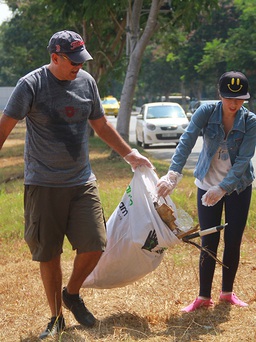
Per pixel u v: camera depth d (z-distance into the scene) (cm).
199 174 588
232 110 562
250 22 4544
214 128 576
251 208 954
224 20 5825
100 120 555
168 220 549
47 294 551
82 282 547
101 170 1692
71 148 525
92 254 532
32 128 525
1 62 7925
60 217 533
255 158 2062
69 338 529
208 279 590
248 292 647
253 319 555
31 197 532
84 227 530
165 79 8344
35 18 3262
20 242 966
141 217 553
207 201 559
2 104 5591
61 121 521
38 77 515
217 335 525
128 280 575
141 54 1908
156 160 2059
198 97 8056
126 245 557
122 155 569
